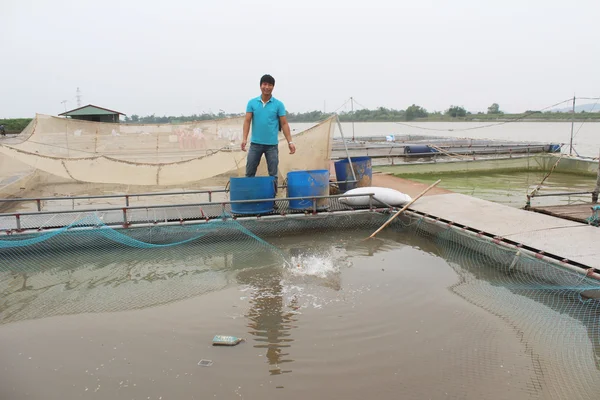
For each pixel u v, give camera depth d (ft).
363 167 26.76
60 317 13.76
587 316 13.39
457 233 19.38
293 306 14.28
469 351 11.55
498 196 33.27
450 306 14.14
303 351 11.59
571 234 18.03
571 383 10.25
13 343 12.19
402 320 13.24
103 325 13.19
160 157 26.76
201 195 28.09
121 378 10.48
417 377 10.44
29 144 24.91
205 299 14.93
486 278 16.60
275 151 23.04
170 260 18.94
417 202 24.73
